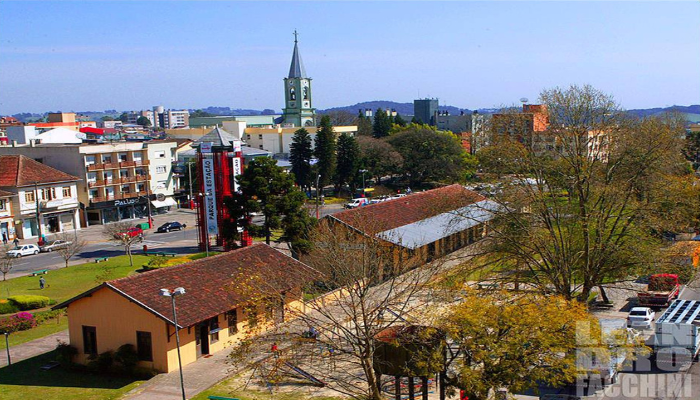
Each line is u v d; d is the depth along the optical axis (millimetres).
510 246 37250
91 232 82188
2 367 35312
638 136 38094
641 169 36969
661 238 41094
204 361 34719
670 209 37594
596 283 36719
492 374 22562
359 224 37750
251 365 26844
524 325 22781
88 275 56656
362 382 30469
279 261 41719
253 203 58062
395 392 27062
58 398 30266
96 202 87312
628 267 36500
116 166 90375
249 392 30125
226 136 66500
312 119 152000
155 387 31125
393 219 56438
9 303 45625
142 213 95188
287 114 150000
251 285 30859
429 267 35406
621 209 37000
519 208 37375
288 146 128250
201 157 66000
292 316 31453
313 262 42781
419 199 63875
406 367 24266
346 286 29703
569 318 22891
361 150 113000
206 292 36375
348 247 31953
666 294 42562
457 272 37000
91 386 32062
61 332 41625
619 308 42969
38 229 78750
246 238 64125
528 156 38500
